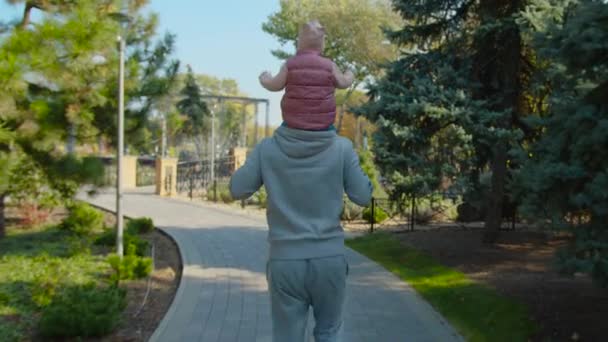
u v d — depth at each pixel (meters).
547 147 5.83
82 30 8.03
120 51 9.05
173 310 6.65
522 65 10.62
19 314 6.23
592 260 4.82
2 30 9.49
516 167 10.44
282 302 3.09
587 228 5.16
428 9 10.30
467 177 10.02
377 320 6.49
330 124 3.06
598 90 5.60
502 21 9.30
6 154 8.35
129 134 11.12
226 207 19.80
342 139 3.14
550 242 10.52
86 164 9.78
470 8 10.46
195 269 9.16
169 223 15.03
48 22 8.05
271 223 3.12
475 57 10.28
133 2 11.18
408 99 9.59
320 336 3.19
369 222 15.05
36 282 6.96
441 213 15.54
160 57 11.48
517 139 9.08
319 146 3.02
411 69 10.47
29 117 8.67
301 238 3.02
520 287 7.29
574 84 6.29
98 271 8.58
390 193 10.33
